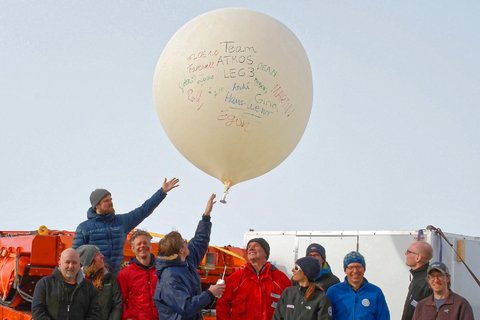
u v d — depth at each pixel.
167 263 4.67
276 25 5.48
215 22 5.39
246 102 5.15
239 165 5.38
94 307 4.85
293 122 5.40
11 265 6.22
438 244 5.96
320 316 4.65
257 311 5.25
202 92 5.21
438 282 4.73
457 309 4.67
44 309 4.70
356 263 4.84
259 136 5.22
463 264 6.20
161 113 5.62
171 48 5.55
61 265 4.74
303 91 5.45
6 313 6.21
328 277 5.50
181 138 5.48
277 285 5.33
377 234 6.38
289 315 4.77
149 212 5.87
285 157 5.62
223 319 5.33
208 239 5.32
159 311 4.67
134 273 5.09
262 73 5.19
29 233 7.42
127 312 5.06
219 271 6.77
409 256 5.28
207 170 5.59
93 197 5.62
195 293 4.74
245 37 5.27
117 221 5.68
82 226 5.59
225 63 5.19
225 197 5.45
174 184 5.96
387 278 6.21
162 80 5.54
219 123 5.19
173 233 4.74
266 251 5.38
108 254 5.55
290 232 7.23
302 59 5.54
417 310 4.85
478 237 6.45
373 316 4.80
